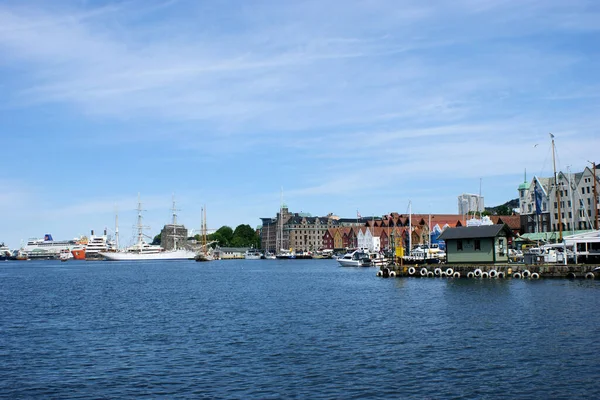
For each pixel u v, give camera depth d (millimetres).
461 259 105375
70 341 46219
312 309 63469
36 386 32406
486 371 32938
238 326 51812
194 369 35406
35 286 118625
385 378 32062
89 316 62438
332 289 92500
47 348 43250
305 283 111125
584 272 88500
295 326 50688
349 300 72625
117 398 29859
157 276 158500
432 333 45000
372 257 195000
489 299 66125
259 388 30797
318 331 47594
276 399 28828
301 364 35719
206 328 51281
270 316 58188
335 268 187500
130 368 36125
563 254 100750
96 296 89500
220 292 92562
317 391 29984
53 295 93000
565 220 168250
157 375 34219
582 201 147250
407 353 37906
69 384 32719
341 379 32094
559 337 41562
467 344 40188
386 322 51656
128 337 47594
